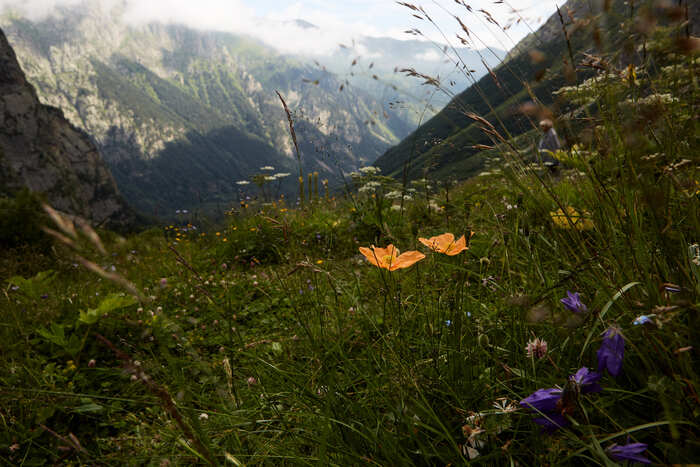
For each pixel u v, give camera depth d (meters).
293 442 1.41
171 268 5.77
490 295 1.92
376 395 1.42
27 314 3.58
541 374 1.26
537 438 1.07
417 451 1.15
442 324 1.59
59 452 2.00
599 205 1.24
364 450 1.25
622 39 0.83
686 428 0.88
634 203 1.11
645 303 1.06
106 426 2.18
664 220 1.05
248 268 5.50
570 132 1.09
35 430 2.11
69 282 5.38
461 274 1.55
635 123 0.91
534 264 1.47
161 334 2.70
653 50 0.83
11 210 7.61
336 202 7.03
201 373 2.13
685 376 0.86
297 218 6.34
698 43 0.68
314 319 1.91
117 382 2.49
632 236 1.17
